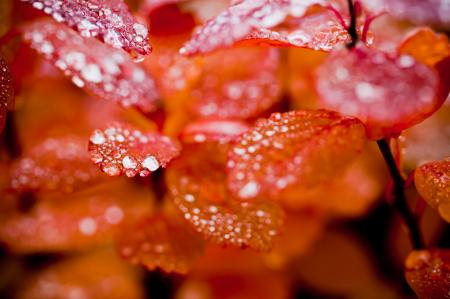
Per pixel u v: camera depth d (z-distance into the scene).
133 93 0.18
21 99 0.20
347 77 0.15
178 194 0.17
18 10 0.19
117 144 0.16
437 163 0.16
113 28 0.15
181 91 0.19
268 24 0.15
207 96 0.19
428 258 0.17
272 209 0.17
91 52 0.17
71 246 0.20
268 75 0.19
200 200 0.17
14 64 0.19
